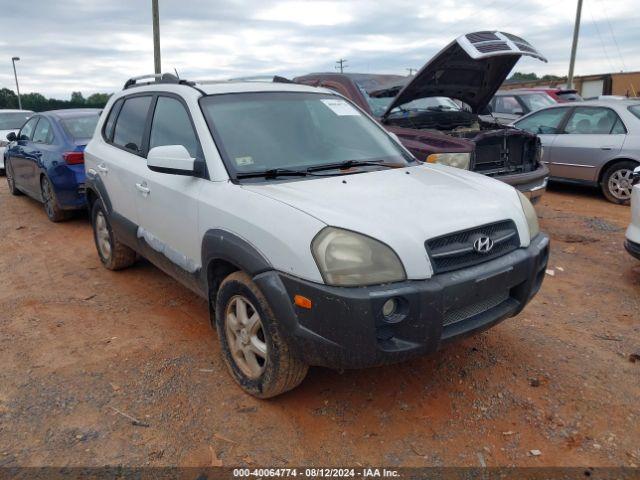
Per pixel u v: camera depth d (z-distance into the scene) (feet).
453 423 9.97
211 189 11.02
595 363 11.89
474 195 10.66
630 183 26.71
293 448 9.36
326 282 8.61
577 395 10.72
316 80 27.58
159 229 13.30
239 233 10.02
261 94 13.11
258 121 12.32
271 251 9.32
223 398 10.78
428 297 8.68
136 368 11.96
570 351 12.43
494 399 10.65
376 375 11.51
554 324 13.85
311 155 12.14
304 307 8.84
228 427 9.90
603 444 9.33
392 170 12.11
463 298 9.05
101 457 9.18
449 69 22.52
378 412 10.31
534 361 12.01
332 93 14.73
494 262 9.69
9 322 14.49
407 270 8.71
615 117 27.17
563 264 18.49
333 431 9.78
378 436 9.65
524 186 21.53
